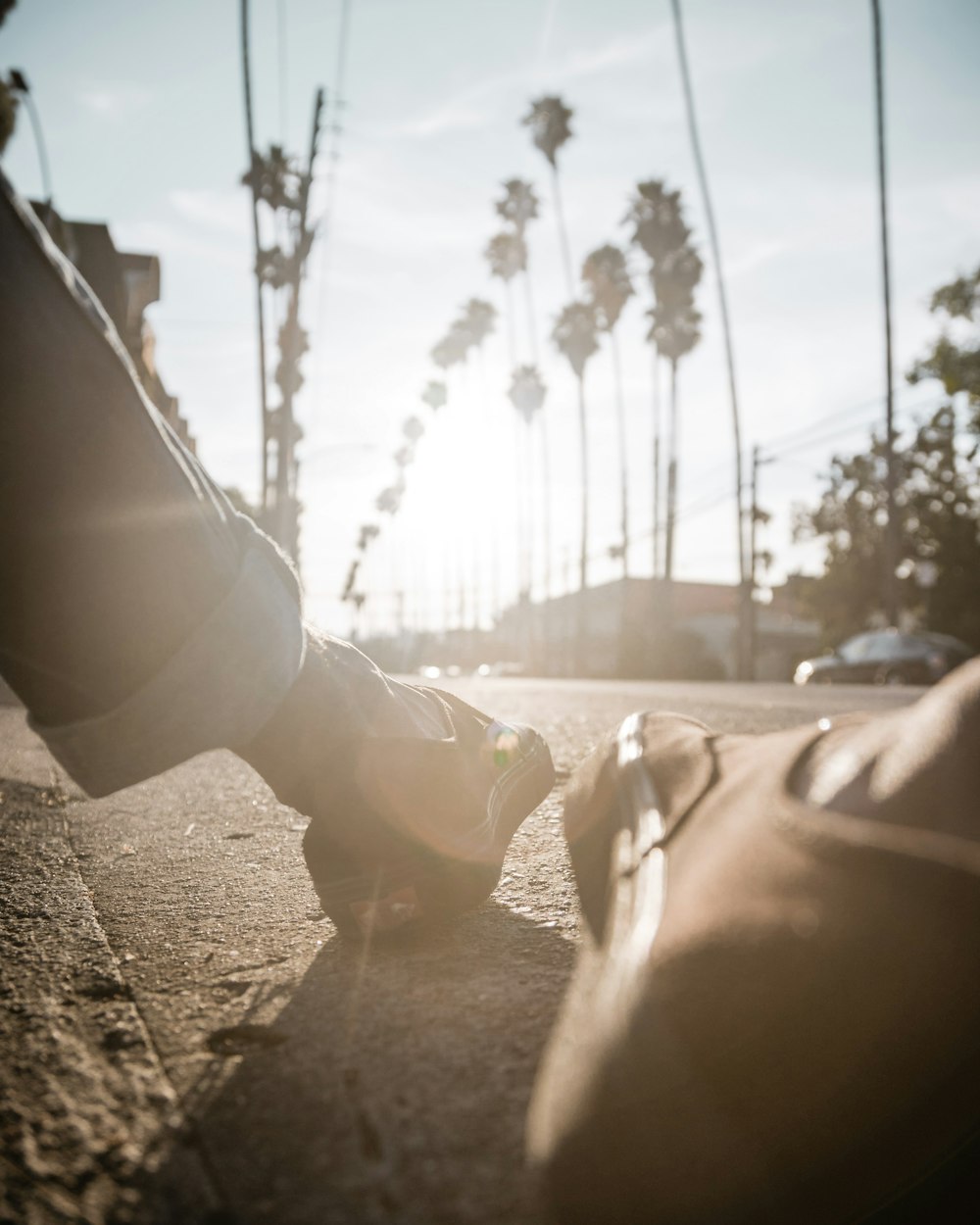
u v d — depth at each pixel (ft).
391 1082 4.20
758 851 3.41
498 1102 4.02
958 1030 2.97
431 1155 3.63
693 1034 3.09
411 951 5.91
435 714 6.21
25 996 5.30
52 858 8.93
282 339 77.20
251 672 4.67
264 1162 3.61
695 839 3.87
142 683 4.39
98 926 6.64
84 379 4.14
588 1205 3.03
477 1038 4.62
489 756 6.25
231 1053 4.54
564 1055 3.37
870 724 3.92
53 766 15.11
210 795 12.52
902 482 121.90
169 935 6.41
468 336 168.25
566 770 13.41
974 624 121.39
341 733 5.23
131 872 8.35
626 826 4.41
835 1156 3.01
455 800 5.64
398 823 5.36
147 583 4.33
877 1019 3.01
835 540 136.05
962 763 3.18
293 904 7.18
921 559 126.21
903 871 3.02
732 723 21.90
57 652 4.28
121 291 44.19
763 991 3.08
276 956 5.90
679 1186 2.98
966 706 3.29
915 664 67.10
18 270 3.95
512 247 149.28
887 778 3.31
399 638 237.66
